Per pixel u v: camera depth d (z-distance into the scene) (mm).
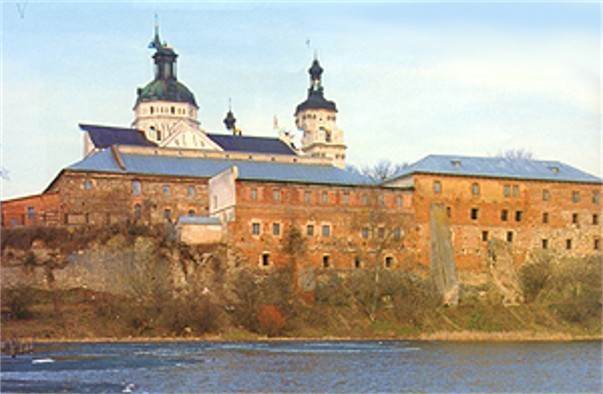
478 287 115500
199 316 92938
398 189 115125
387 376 60938
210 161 133375
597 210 124125
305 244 109562
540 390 56469
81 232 102875
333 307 104188
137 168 124812
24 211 116438
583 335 102125
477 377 61469
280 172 131125
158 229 108875
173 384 55656
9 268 98062
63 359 68500
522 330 102375
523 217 120375
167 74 188875
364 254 112125
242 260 106438
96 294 97562
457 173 118188
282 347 81312
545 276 115500
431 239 115312
